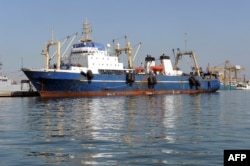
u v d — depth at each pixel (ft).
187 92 394.11
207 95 362.53
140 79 342.64
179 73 404.77
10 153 65.51
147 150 67.82
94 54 324.19
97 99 263.29
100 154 64.44
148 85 351.67
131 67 385.91
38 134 88.43
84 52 325.62
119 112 152.46
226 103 223.71
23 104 215.51
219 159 60.03
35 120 121.80
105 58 331.16
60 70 288.51
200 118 126.41
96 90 309.83
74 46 333.42
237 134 87.10
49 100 254.06
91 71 304.71
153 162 58.59
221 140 78.33
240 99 282.97
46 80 284.61
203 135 85.76
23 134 88.58
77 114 143.54
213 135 85.71
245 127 100.89
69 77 291.17
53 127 102.06
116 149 68.80
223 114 142.61
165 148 69.62
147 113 147.13
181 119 122.93
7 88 341.82
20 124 110.11
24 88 354.33
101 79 311.27
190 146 71.46
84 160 60.08
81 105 199.21
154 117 129.90
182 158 61.11
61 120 121.08
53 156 63.00
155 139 80.12
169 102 229.66
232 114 142.92
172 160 59.82
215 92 438.40
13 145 73.41
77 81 295.69
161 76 363.35
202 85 412.16
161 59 396.16
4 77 341.41
